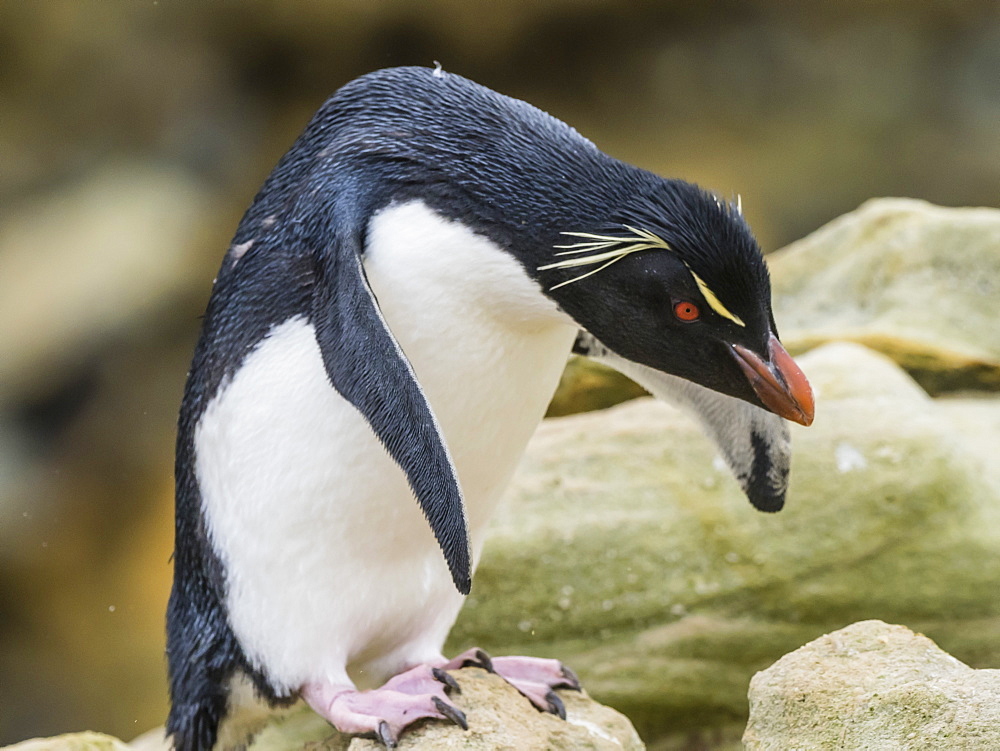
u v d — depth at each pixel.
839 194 24.61
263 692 6.35
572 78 24.86
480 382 5.96
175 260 23.02
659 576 9.02
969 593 8.78
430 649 6.74
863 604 8.84
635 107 24.97
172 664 6.58
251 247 6.09
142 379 22.38
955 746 4.97
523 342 5.98
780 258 12.58
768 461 6.75
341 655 6.27
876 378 9.89
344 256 5.56
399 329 5.79
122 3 22.78
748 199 24.58
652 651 8.86
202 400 6.14
